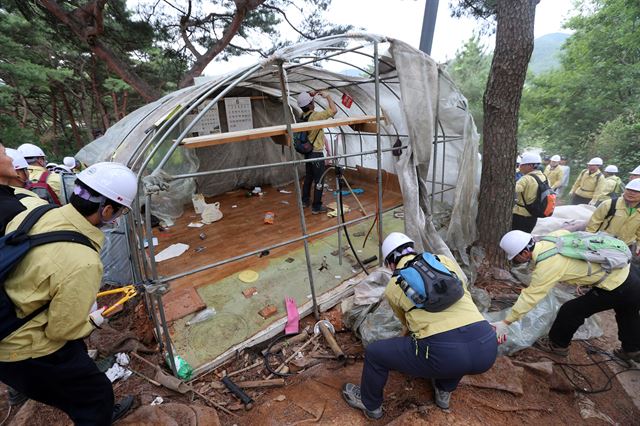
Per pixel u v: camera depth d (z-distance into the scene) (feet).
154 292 7.20
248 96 20.36
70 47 32.58
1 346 4.85
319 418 7.25
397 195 20.10
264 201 20.31
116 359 9.20
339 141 24.57
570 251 7.87
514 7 11.86
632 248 13.10
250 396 8.07
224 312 10.49
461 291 6.31
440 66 12.29
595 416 7.70
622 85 44.47
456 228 14.39
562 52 57.52
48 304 4.93
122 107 52.54
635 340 8.80
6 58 33.99
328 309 11.12
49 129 55.31
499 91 12.97
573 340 10.24
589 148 45.83
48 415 7.45
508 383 7.97
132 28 26.96
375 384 6.81
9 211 5.35
